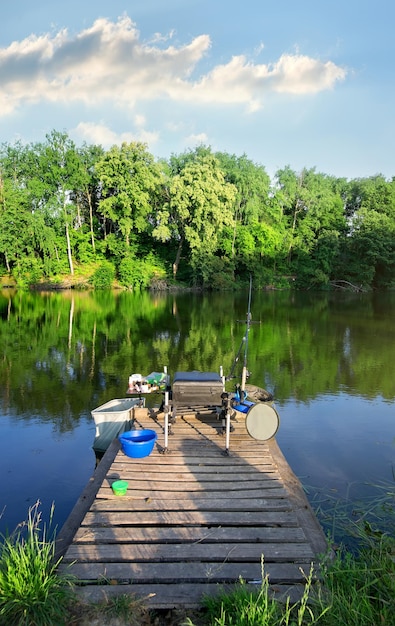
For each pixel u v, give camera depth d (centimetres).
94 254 4050
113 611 309
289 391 1106
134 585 338
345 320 2294
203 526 427
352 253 4372
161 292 3712
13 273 3716
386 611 301
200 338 1772
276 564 368
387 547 422
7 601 306
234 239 4109
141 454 578
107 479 520
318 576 352
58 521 534
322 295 3778
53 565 352
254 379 1212
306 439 803
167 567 360
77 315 2352
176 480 520
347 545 468
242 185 4188
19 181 4103
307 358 1460
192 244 3744
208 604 313
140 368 1293
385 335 1888
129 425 727
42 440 785
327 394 1085
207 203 3612
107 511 448
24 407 957
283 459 600
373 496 588
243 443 639
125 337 1773
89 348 1563
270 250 4191
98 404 978
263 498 481
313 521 448
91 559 369
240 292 3859
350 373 1283
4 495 598
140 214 3916
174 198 3641
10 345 1602
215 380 679
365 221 4234
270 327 2058
